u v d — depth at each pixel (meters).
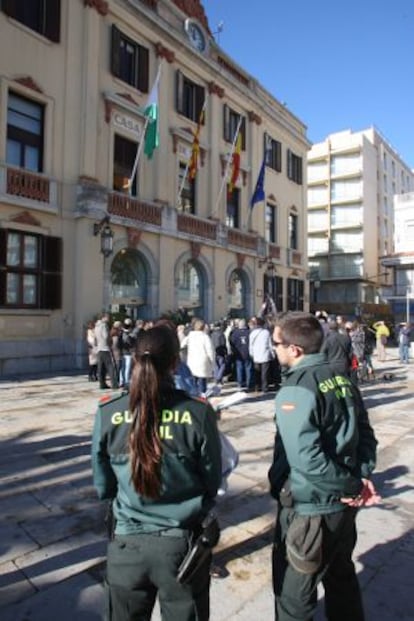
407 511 4.21
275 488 2.23
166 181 18.30
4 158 13.39
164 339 1.91
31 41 14.09
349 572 2.24
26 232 13.90
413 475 5.19
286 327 2.22
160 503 1.78
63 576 3.09
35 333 14.11
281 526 2.15
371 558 3.38
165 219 17.83
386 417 8.25
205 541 1.80
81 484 4.78
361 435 2.24
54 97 14.68
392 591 2.98
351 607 2.24
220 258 20.92
